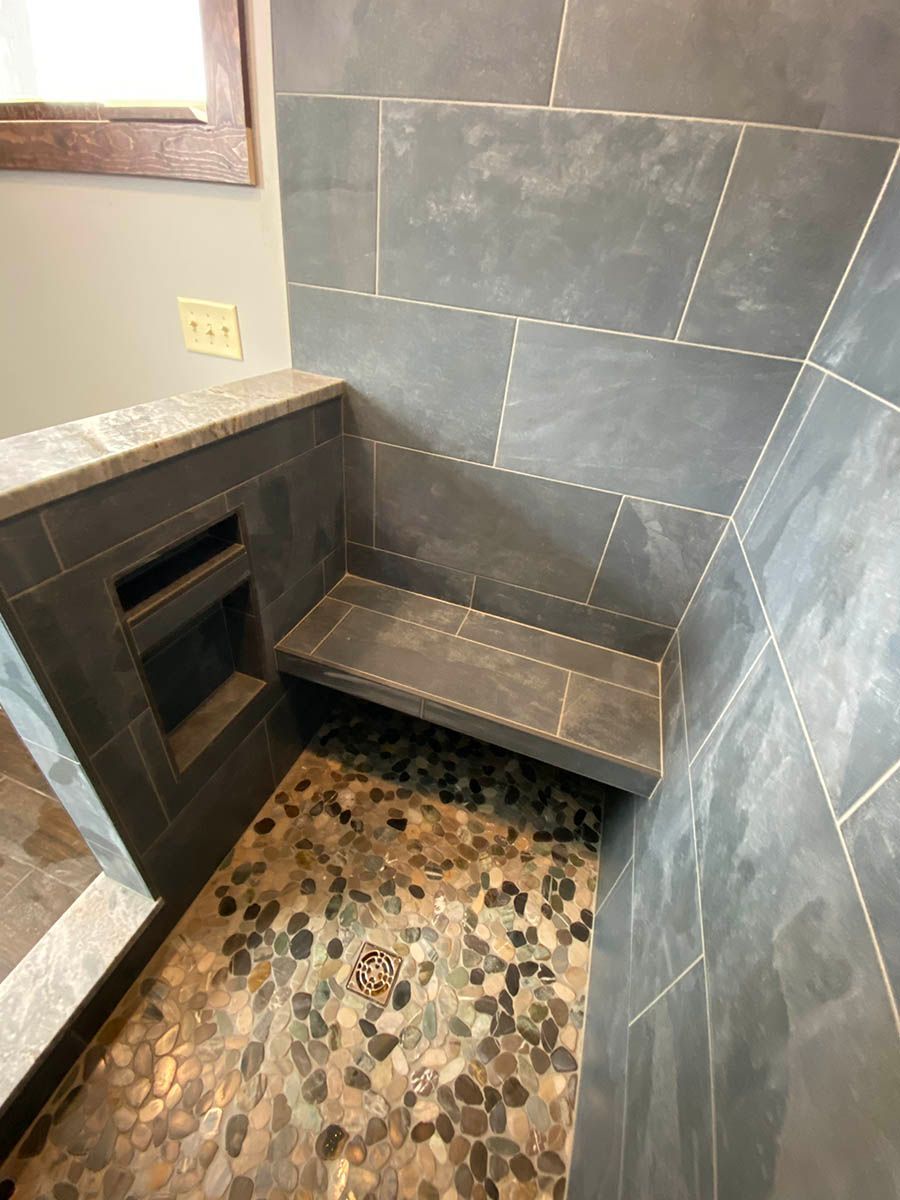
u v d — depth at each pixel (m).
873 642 0.45
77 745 0.69
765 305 0.78
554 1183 0.79
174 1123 0.81
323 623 1.21
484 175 0.82
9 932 0.92
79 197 1.07
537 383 0.97
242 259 1.03
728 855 0.61
